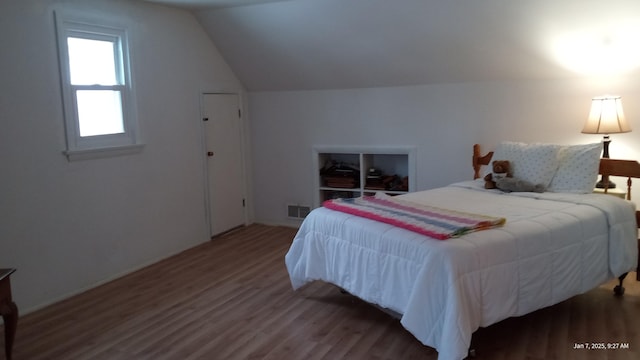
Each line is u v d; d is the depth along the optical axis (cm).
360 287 282
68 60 344
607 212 301
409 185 468
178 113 443
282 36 441
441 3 357
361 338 277
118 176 388
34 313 324
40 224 332
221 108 498
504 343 267
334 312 313
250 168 548
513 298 251
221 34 464
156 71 418
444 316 228
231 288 359
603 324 288
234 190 524
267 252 446
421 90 448
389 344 269
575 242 280
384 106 469
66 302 341
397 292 257
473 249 238
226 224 513
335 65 458
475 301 234
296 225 536
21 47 315
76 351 270
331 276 307
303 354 260
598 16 330
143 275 393
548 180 352
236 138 523
